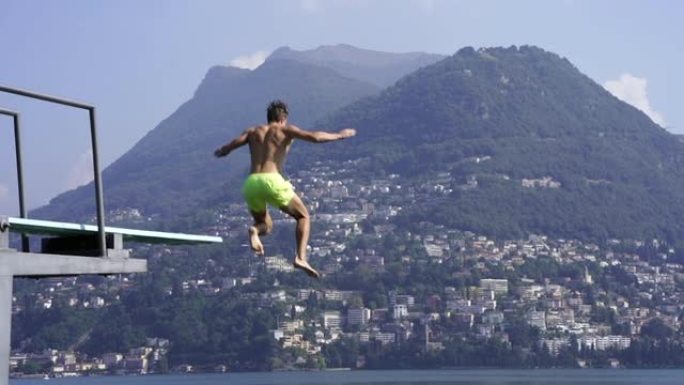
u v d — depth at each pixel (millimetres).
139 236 16453
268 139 13180
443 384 197125
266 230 13312
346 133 13258
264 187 13000
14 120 16984
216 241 17359
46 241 16266
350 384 198375
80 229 15719
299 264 13000
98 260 15703
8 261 14664
